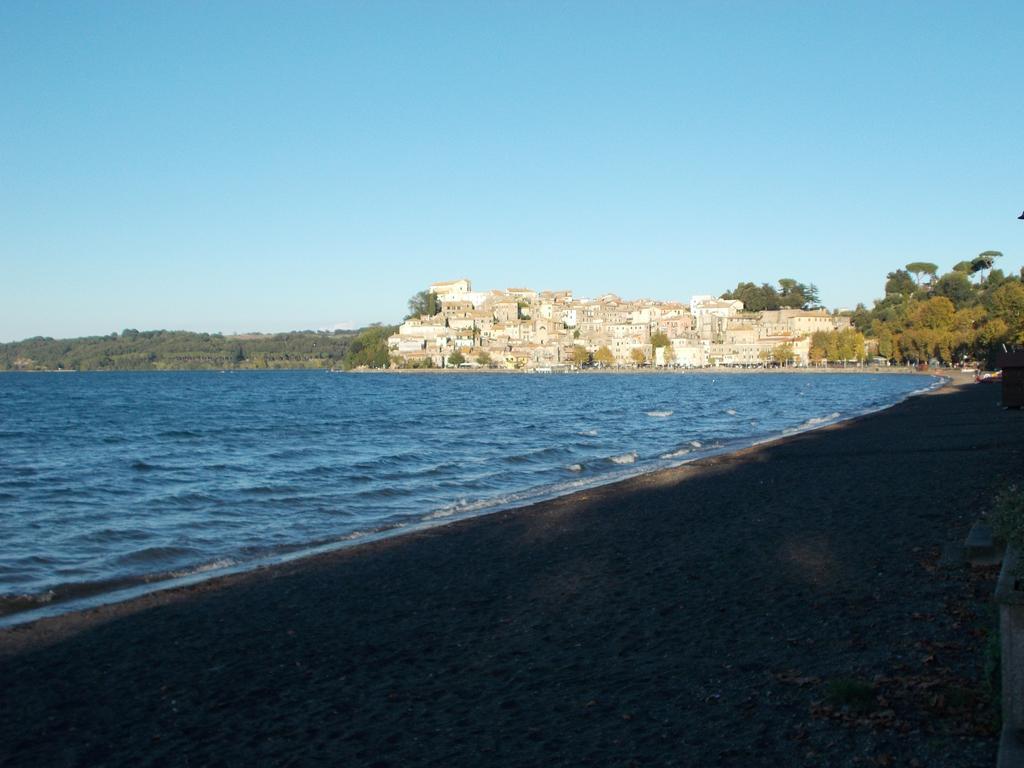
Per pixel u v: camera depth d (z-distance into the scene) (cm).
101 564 2231
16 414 9700
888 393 12606
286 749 992
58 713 1141
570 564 1925
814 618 1341
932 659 1092
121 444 5994
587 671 1188
